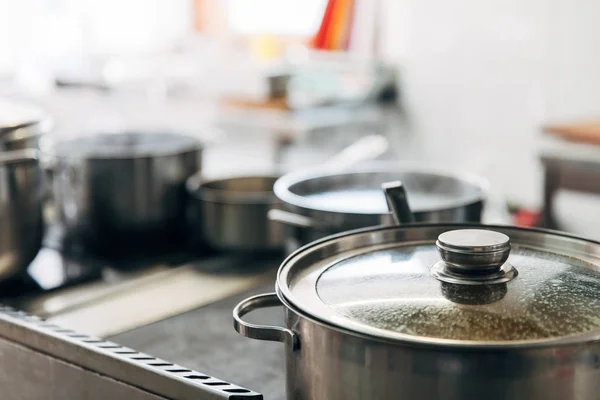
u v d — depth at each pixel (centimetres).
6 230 144
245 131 400
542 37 377
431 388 65
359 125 412
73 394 103
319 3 475
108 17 564
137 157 165
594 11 356
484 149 410
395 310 74
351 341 68
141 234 170
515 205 393
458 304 74
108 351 98
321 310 75
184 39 561
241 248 165
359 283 82
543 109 382
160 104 455
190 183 175
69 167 169
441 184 151
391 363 66
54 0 553
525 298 75
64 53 558
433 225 96
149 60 532
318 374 72
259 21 513
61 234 182
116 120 476
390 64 438
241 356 117
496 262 79
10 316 114
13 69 544
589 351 64
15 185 143
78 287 154
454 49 412
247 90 406
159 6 569
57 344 104
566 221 377
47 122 155
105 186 166
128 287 153
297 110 388
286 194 135
